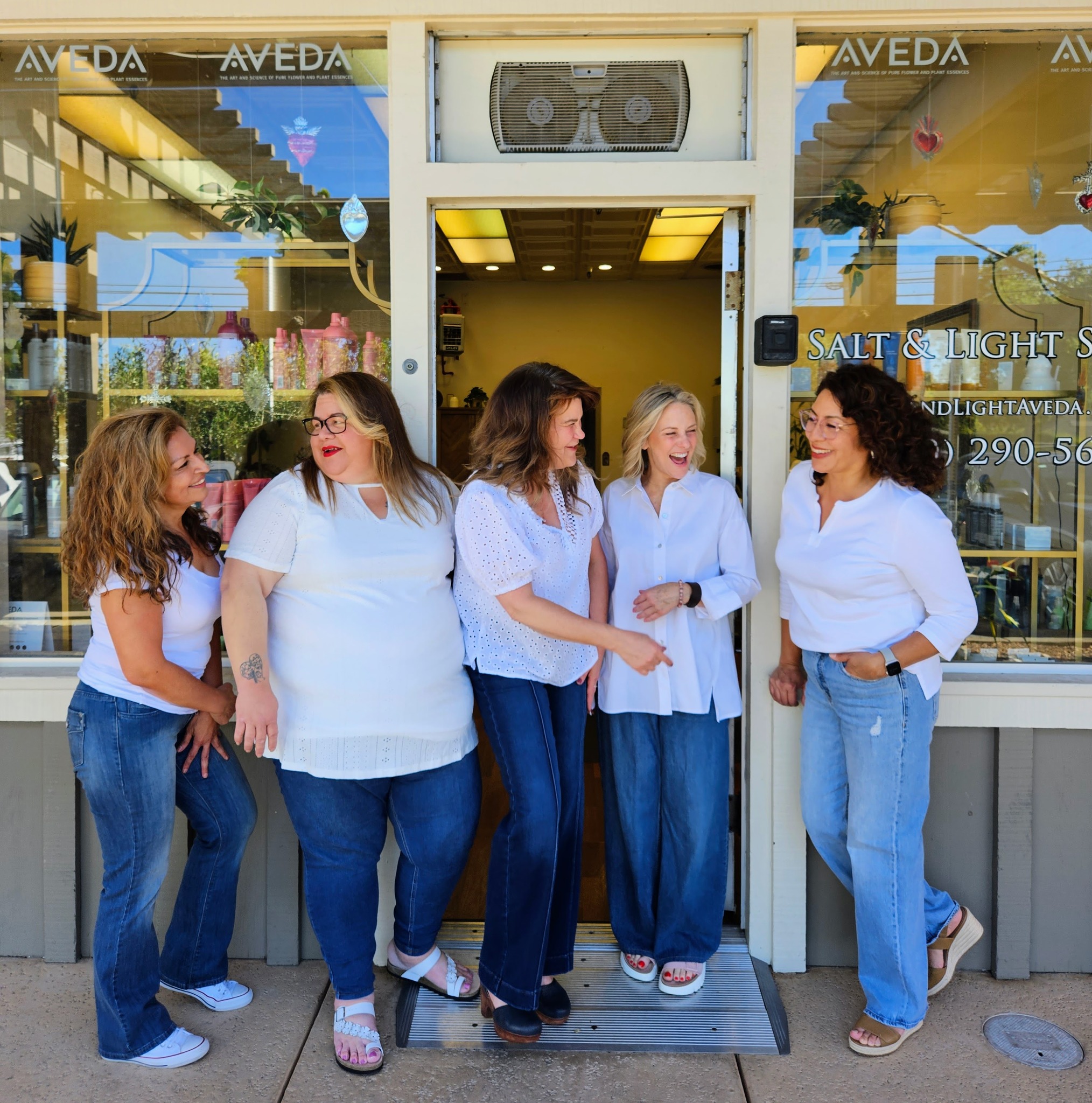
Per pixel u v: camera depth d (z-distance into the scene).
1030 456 2.54
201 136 2.55
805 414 2.29
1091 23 2.41
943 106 2.47
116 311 2.62
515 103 2.46
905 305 2.52
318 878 2.07
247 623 1.92
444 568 2.05
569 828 2.14
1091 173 2.49
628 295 8.27
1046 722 2.41
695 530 2.25
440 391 8.30
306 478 2.00
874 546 1.99
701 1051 2.13
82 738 1.96
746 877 2.57
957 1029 2.22
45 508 2.62
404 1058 2.11
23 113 2.58
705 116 2.46
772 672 2.47
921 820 2.11
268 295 2.59
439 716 2.04
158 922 2.51
